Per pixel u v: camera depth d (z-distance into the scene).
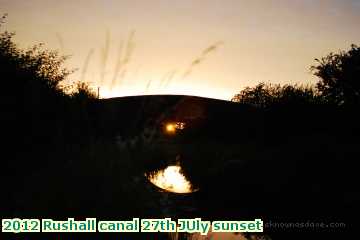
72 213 3.13
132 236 3.41
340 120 18.56
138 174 3.54
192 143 11.83
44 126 3.95
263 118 17.97
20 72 4.96
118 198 3.37
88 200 3.23
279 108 18.91
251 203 6.61
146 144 3.63
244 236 5.23
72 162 3.52
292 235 5.39
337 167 9.29
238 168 8.62
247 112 18.23
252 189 7.34
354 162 9.73
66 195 3.19
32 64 5.84
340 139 14.87
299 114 18.59
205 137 14.62
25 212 3.05
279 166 9.18
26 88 4.49
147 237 3.48
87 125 3.82
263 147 14.03
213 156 9.37
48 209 3.10
